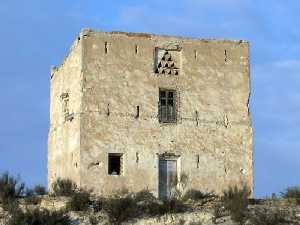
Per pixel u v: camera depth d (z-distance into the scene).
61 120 59.19
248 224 50.91
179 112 56.31
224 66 57.91
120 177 54.38
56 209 51.78
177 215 51.44
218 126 57.03
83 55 54.97
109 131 54.66
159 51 56.69
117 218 51.09
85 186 53.62
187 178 55.69
